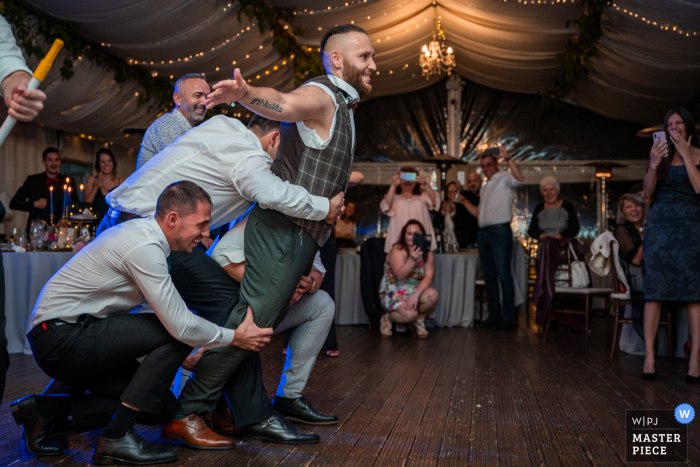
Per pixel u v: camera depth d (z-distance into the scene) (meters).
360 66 2.13
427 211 6.05
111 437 1.95
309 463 2.01
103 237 1.94
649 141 9.19
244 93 1.73
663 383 3.43
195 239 1.99
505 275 6.04
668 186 3.55
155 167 2.18
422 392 3.12
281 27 6.54
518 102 9.64
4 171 6.53
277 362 3.99
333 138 2.06
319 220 2.09
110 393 2.06
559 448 2.21
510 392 3.15
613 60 6.86
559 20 6.50
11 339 4.03
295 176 2.08
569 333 5.40
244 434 2.30
